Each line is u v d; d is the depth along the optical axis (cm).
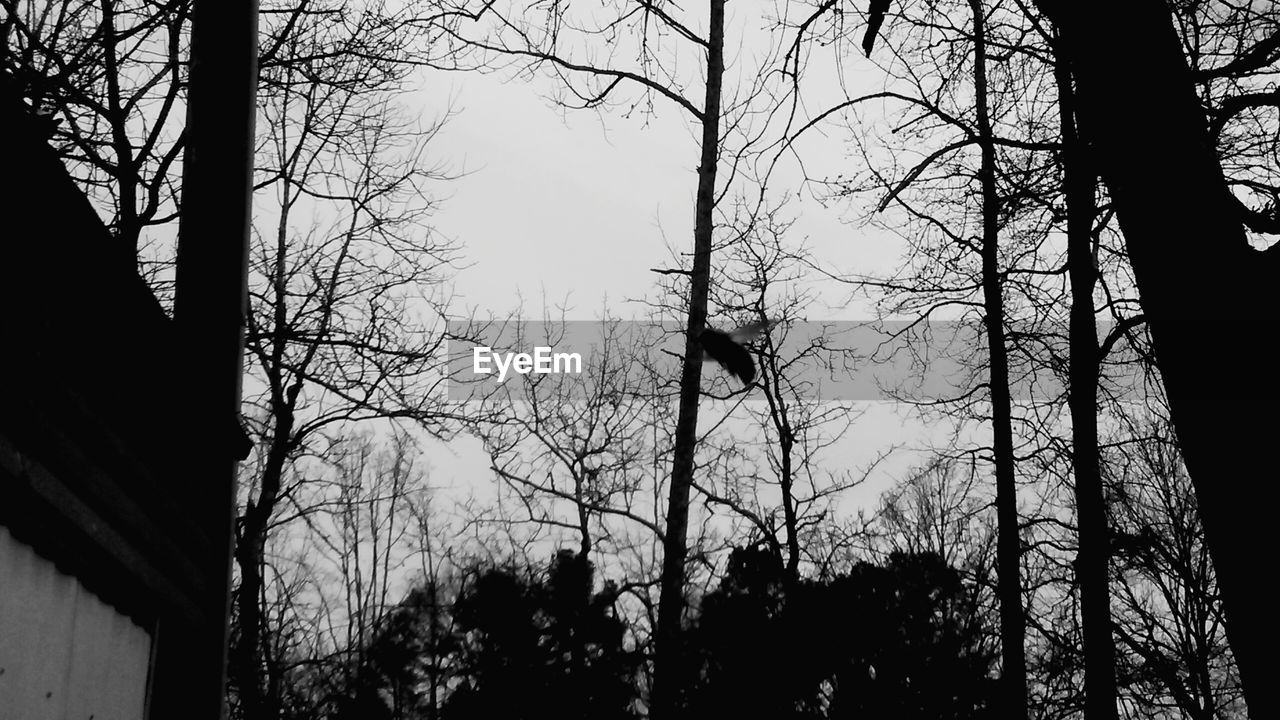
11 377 347
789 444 2272
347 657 2494
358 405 1705
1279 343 450
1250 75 761
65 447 395
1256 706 435
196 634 561
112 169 1054
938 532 2567
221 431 583
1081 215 949
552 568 2523
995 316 1459
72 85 1070
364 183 1800
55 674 408
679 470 1447
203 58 650
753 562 2292
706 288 1455
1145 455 1689
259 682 1662
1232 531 446
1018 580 1493
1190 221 476
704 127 1448
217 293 606
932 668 2238
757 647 2228
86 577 430
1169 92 494
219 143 635
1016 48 968
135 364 472
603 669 2495
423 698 2595
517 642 2492
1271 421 443
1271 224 542
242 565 1650
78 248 396
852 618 2245
